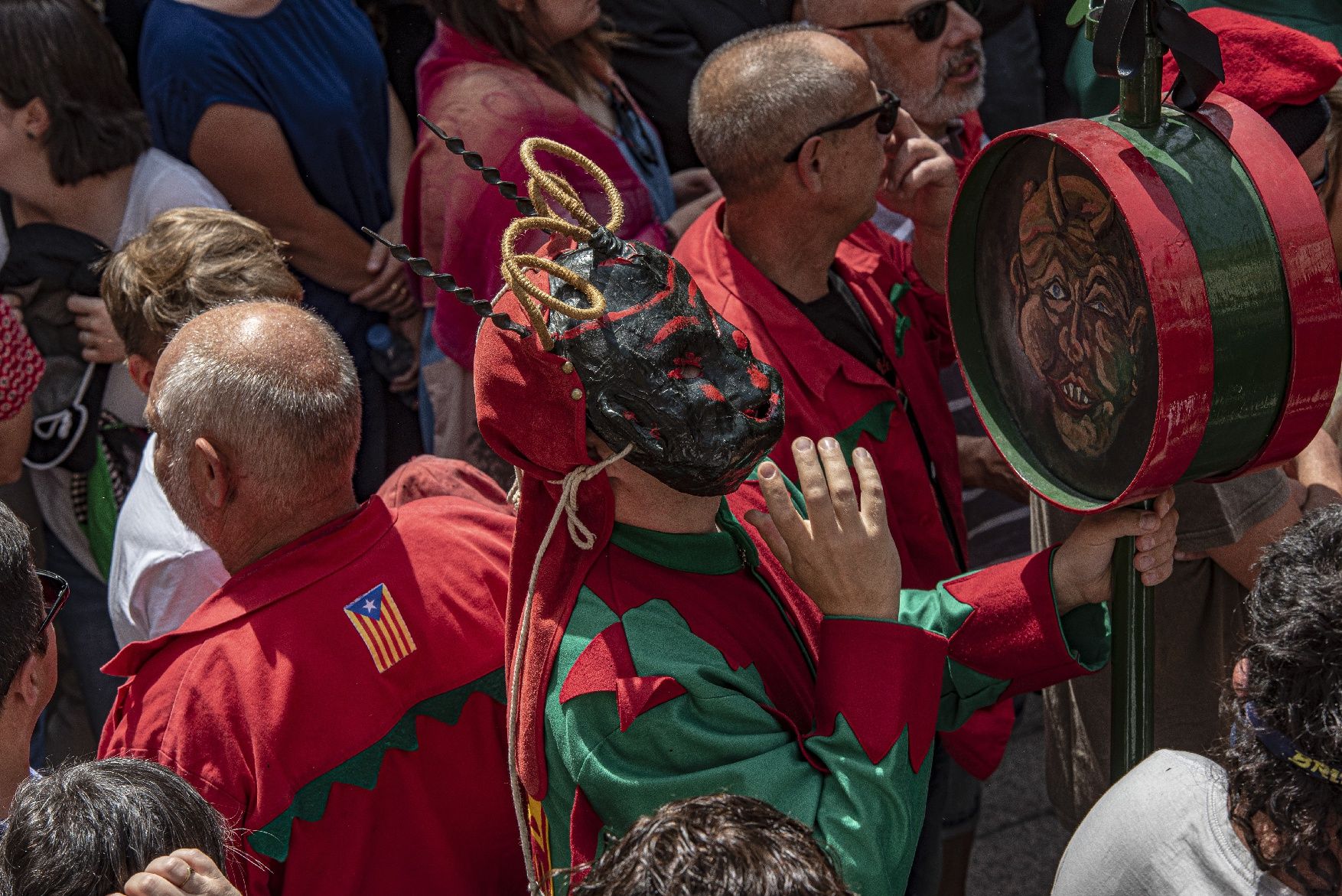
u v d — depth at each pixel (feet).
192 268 14.96
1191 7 19.77
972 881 21.83
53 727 21.93
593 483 10.34
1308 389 9.84
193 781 11.53
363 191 21.67
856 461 10.73
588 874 7.48
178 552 14.61
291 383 12.23
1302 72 13.02
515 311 10.11
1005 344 11.78
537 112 19.17
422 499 14.49
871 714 10.03
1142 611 11.46
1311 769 7.98
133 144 20.42
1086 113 21.86
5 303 17.63
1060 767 17.42
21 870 8.34
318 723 11.79
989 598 12.11
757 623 11.07
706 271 16.21
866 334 16.84
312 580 12.25
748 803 7.25
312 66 20.71
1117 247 10.21
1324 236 9.64
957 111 20.11
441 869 12.44
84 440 20.27
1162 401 9.42
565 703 10.00
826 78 15.31
